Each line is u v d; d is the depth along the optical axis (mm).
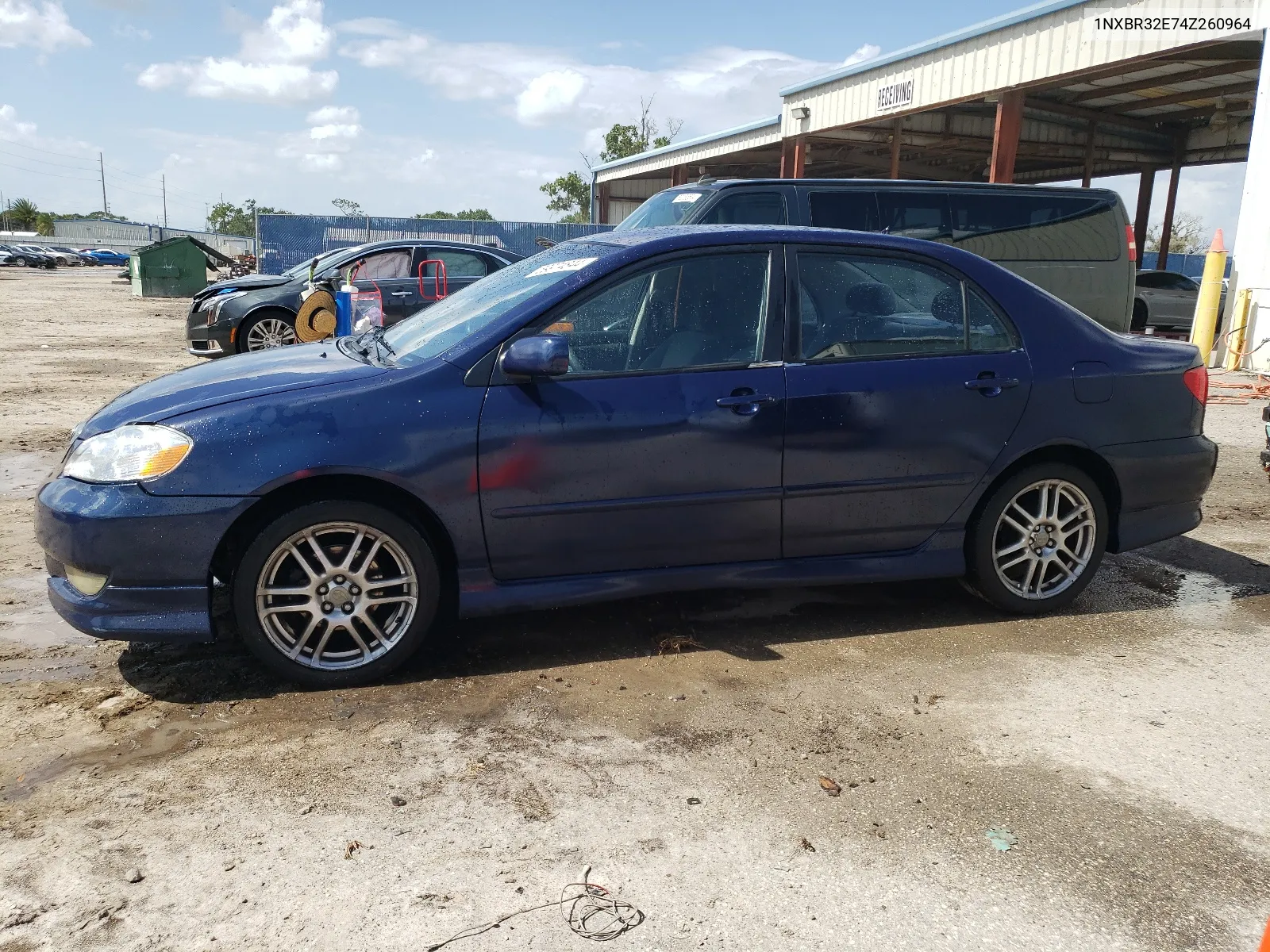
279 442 3217
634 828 2609
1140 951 2189
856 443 3795
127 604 3195
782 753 3027
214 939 2150
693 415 3588
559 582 3625
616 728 3166
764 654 3801
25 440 7551
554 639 3904
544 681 3516
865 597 4473
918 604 4391
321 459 3223
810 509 3814
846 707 3352
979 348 3994
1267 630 4137
